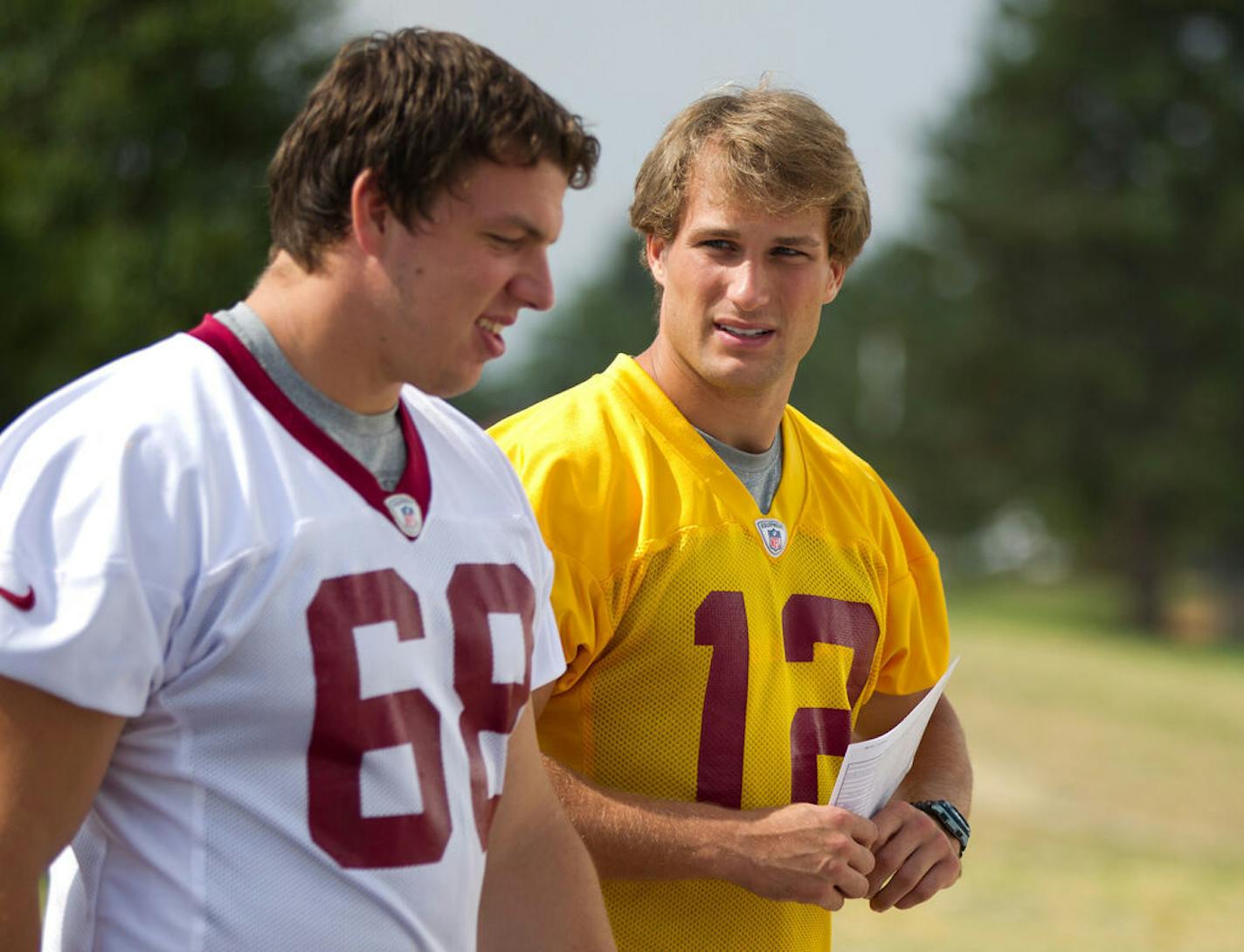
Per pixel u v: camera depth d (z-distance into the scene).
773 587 8.40
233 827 5.50
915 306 131.50
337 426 5.89
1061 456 124.19
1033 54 125.88
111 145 83.81
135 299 76.50
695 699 8.12
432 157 5.58
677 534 8.18
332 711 5.57
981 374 126.62
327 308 5.80
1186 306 120.50
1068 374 122.62
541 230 5.81
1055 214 122.06
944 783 9.16
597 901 6.89
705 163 8.19
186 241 79.25
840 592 8.73
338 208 5.71
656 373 8.74
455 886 5.93
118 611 5.20
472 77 5.68
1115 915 25.64
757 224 8.12
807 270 8.27
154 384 5.57
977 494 129.75
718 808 7.95
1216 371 121.69
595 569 8.02
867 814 8.30
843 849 7.79
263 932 5.48
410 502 6.02
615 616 8.09
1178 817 38.44
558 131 5.83
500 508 6.50
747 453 8.60
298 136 5.83
